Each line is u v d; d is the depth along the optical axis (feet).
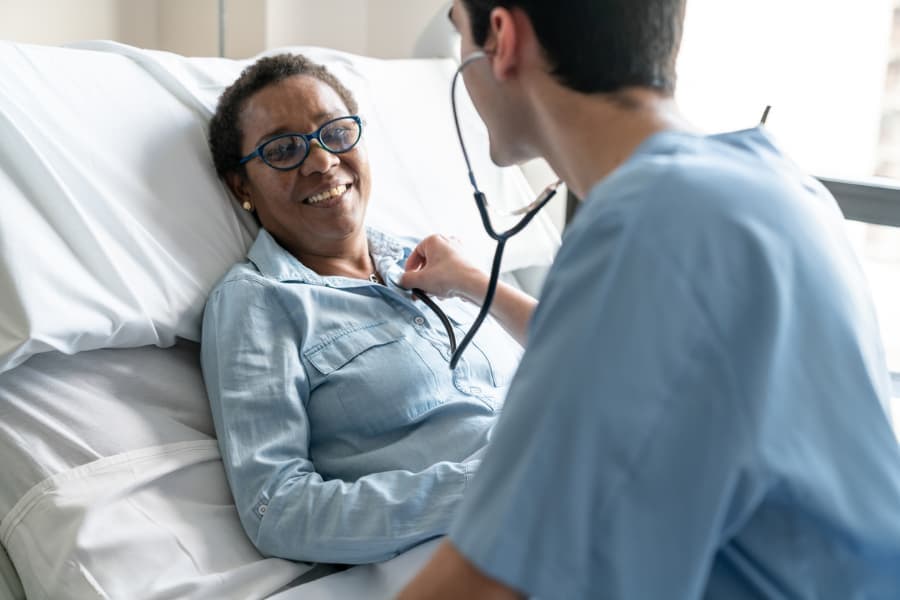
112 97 5.09
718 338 2.17
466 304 5.45
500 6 2.61
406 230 6.09
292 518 4.19
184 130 5.29
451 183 6.53
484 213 3.10
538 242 6.84
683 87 7.21
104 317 4.33
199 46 7.47
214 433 4.77
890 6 7.00
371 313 4.99
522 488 2.14
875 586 2.37
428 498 4.19
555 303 2.27
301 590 4.03
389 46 7.94
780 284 2.23
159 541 4.11
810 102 7.14
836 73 7.10
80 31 6.98
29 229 4.25
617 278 2.19
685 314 2.16
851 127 7.21
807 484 2.20
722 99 7.19
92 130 4.90
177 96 5.43
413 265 5.16
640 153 2.46
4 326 4.06
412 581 2.30
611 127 2.59
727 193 2.31
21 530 4.08
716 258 2.21
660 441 2.12
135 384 4.60
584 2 2.51
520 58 2.64
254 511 4.27
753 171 2.46
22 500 4.12
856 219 7.17
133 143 5.03
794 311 2.26
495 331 5.44
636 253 2.19
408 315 5.07
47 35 6.75
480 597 2.20
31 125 4.58
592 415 2.12
